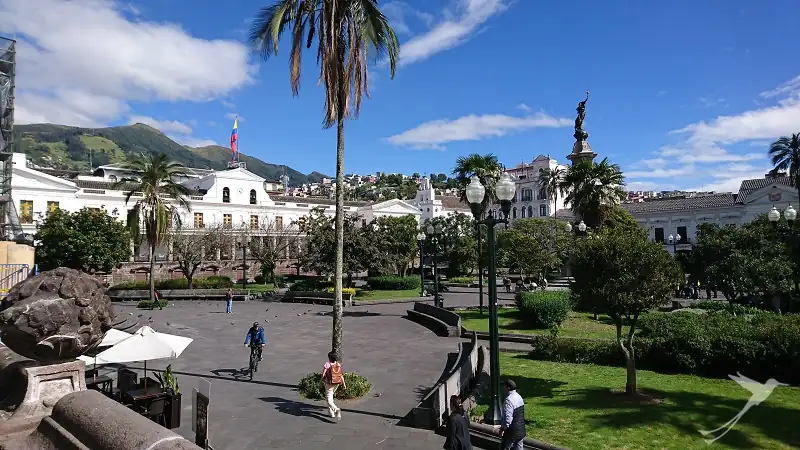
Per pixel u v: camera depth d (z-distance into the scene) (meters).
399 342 19.05
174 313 30.70
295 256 59.22
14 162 48.38
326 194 128.75
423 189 94.56
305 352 17.55
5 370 5.99
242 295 39.59
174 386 9.91
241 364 15.70
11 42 25.41
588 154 34.00
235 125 79.06
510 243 33.06
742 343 12.07
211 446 8.63
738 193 63.19
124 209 54.62
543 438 8.42
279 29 11.59
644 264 10.27
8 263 20.53
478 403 10.70
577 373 13.18
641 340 14.19
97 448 3.85
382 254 36.66
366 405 10.98
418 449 8.40
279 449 8.49
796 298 21.42
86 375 10.88
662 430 8.68
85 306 5.48
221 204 61.62
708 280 20.86
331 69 11.58
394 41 12.62
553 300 20.47
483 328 21.11
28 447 4.48
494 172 28.53
